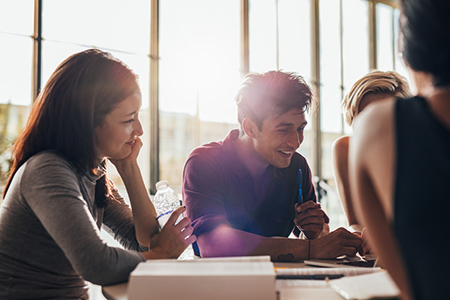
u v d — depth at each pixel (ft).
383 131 1.70
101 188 4.10
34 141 3.62
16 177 3.39
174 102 12.12
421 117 1.62
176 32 12.17
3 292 3.26
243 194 4.93
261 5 14.07
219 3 13.02
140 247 4.35
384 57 17.93
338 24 16.38
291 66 14.88
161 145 11.87
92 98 3.57
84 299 3.63
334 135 15.98
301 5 15.25
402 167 1.57
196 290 2.42
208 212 4.38
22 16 9.81
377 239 1.82
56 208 3.04
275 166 5.00
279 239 4.06
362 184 1.81
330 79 15.94
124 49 11.32
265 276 2.41
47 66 10.13
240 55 13.46
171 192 5.20
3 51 9.57
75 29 10.55
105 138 3.72
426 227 1.48
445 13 1.69
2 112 9.48
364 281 2.55
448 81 1.73
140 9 11.57
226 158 4.91
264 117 4.59
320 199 15.06
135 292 2.42
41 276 3.35
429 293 1.48
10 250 3.29
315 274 3.04
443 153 1.51
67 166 3.40
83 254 2.91
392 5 17.95
